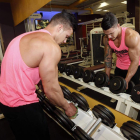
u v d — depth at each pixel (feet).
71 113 2.89
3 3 11.23
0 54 11.51
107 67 5.02
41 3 5.34
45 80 2.19
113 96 4.53
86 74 5.45
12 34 12.04
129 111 4.04
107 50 4.84
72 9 5.74
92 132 3.06
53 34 2.53
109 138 3.22
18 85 2.27
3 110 2.56
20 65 2.19
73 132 2.99
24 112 2.43
